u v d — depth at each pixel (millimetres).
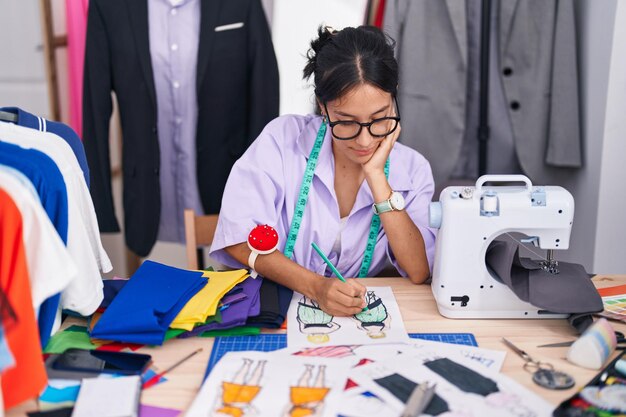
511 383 947
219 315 1142
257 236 1314
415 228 1406
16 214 886
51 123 1268
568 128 2205
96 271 1129
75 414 882
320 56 1290
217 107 2160
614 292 1312
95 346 1079
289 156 1476
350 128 1270
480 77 2248
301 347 1072
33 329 901
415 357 1020
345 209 1491
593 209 2201
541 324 1182
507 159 2293
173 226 2342
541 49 2182
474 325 1179
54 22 2518
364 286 1321
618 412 874
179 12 2141
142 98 2139
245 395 916
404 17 2176
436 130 2230
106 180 2223
